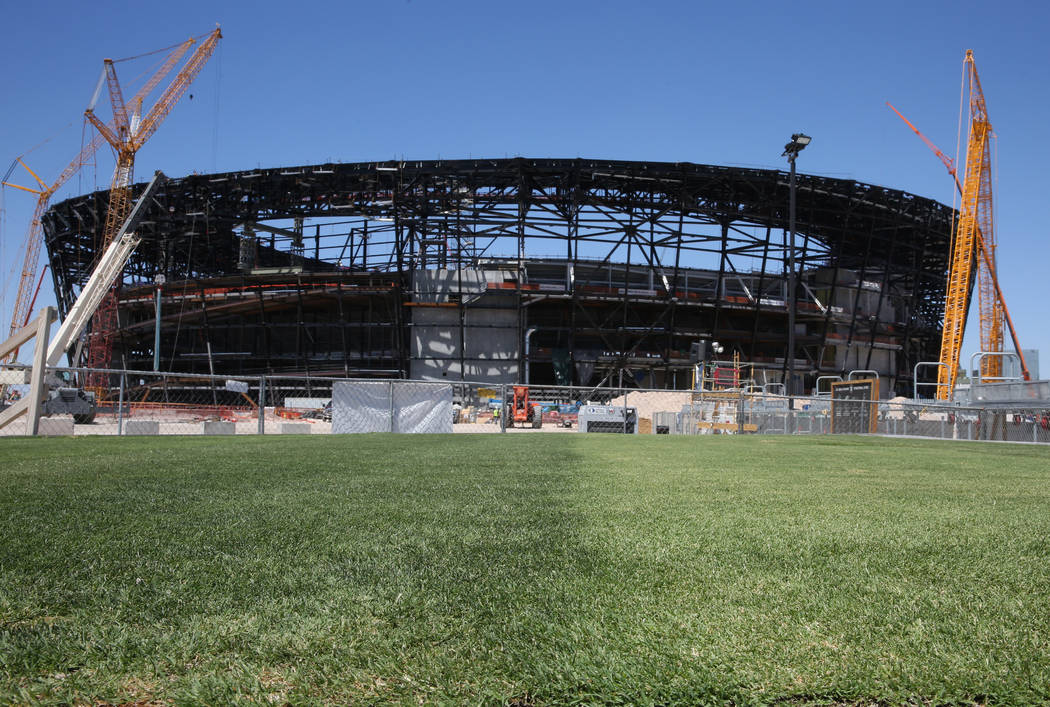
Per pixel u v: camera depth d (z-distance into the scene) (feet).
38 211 282.15
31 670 4.77
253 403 91.76
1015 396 67.77
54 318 44.57
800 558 8.31
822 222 220.02
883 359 247.50
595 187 209.15
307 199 213.25
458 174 201.67
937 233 225.15
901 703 4.39
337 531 9.96
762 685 4.55
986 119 205.36
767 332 232.73
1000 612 6.13
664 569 7.65
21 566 7.56
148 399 91.71
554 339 224.74
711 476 19.34
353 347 224.33
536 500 13.62
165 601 6.24
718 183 207.51
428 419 60.34
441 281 210.38
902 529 10.57
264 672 4.77
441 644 5.23
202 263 247.50
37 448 29.60
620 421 84.94
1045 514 12.41
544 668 4.77
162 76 256.32
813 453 31.68
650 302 215.10
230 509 12.06
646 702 4.34
